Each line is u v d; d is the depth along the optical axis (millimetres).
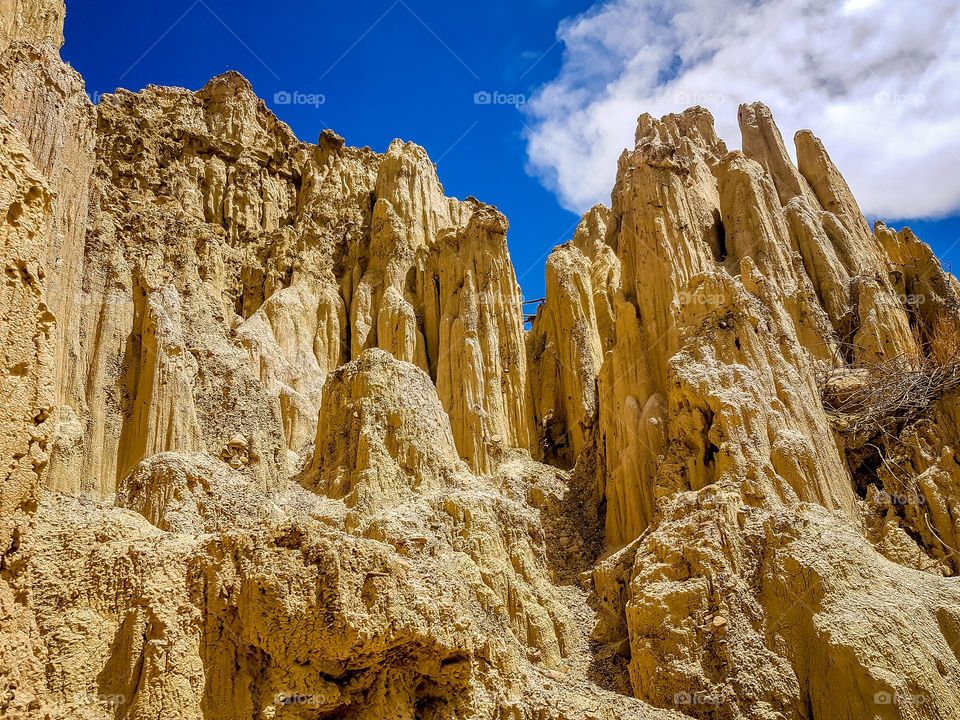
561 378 34219
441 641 15828
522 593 22922
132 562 13109
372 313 36938
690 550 20703
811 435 24625
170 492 20469
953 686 18453
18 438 10102
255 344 31250
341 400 26719
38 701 9898
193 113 42594
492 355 32344
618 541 25984
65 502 14742
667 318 28781
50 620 12000
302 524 15031
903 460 25812
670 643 19422
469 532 23297
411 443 25203
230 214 39719
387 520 21453
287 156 45375
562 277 35625
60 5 28578
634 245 31516
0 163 10516
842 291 34281
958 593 20844
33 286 10852
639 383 28188
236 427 26281
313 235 39719
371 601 15133
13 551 10180
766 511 21531
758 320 26062
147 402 24672
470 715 16234
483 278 34438
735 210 35750
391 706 15477
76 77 27656
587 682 20469
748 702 18344
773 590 20016
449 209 45000
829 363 30750
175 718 12180
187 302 30172
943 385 27266
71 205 26062
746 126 42281
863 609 18984
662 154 32344
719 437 23312
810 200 39219
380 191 42156
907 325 32500
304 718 13992
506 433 31141
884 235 40188
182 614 13266
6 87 24016
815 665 18750
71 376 24344
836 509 23047
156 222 33719
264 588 13836
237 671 13688
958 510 23422
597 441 30047
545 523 27172
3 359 10023
